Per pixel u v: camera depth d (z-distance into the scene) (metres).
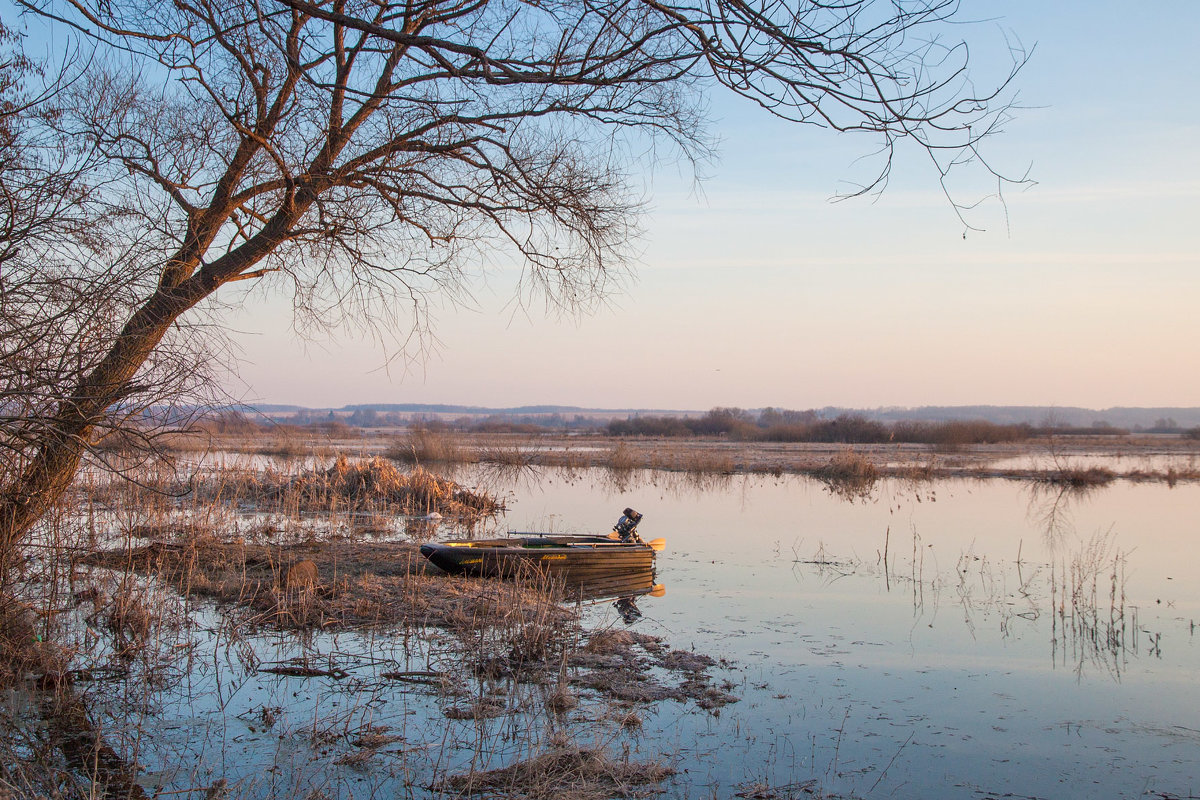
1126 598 13.09
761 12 5.27
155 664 8.55
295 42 8.62
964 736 7.49
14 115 7.23
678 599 12.58
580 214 10.17
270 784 6.16
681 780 6.48
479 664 8.81
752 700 8.26
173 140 9.06
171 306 8.07
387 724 7.34
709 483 32.38
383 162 9.91
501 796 6.04
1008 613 11.94
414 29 8.23
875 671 9.24
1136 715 8.05
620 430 81.69
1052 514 22.94
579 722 7.50
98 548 11.51
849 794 6.35
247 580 11.98
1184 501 27.53
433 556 12.77
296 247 10.08
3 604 8.12
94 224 7.06
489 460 40.03
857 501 26.48
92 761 6.50
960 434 65.94
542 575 12.45
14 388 6.39
